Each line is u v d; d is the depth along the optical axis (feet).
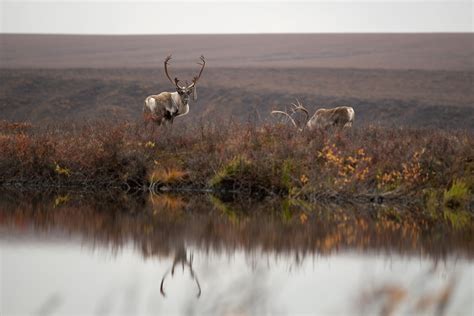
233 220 207.21
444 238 184.75
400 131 323.98
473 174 253.24
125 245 171.42
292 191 250.78
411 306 114.11
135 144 279.69
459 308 114.83
